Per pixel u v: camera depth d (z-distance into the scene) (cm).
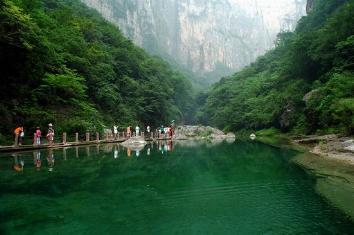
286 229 802
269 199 1070
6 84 2984
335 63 4525
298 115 5150
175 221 859
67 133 3238
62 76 3356
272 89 7244
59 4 6328
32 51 3020
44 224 833
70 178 1350
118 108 5088
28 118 2886
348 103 2997
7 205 980
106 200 1042
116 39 6988
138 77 6662
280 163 1930
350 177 1442
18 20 2686
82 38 5022
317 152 2367
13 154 2103
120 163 1814
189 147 3234
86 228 804
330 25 5112
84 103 3938
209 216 899
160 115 6569
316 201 1052
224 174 1520
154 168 1669
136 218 880
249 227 817
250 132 7081
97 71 4856
